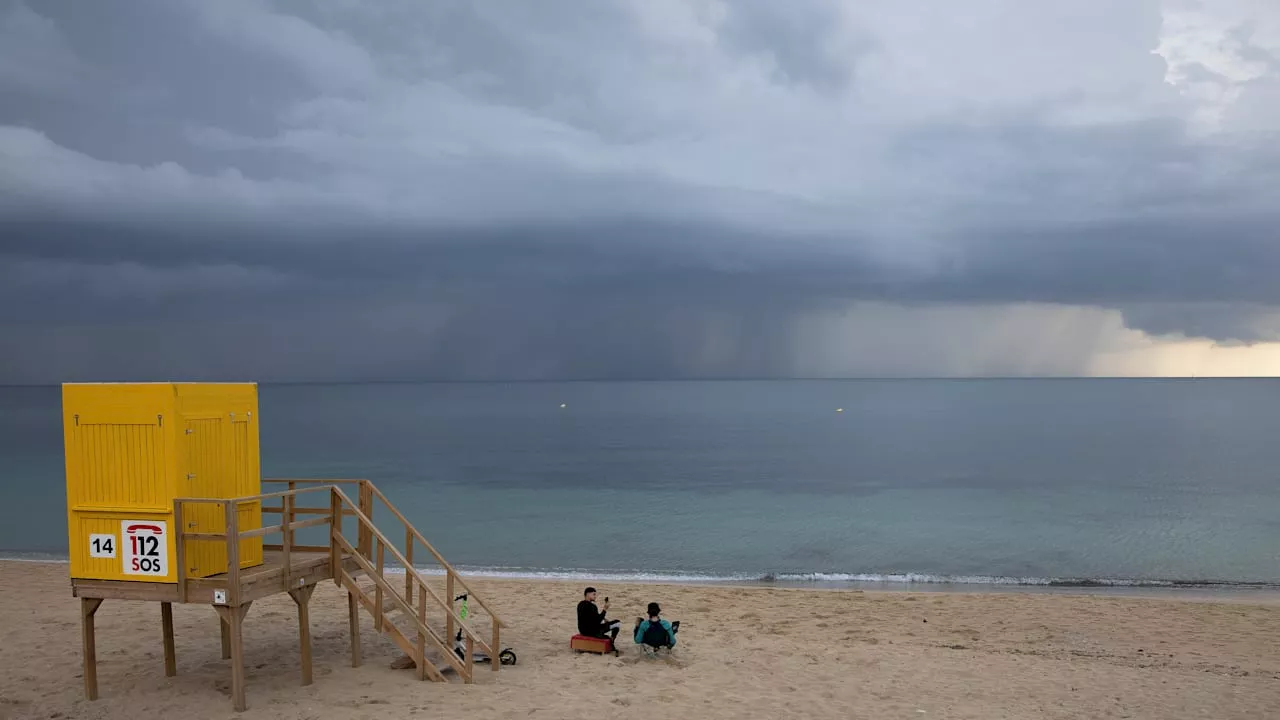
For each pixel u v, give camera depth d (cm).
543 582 2298
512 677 1259
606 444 9100
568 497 4828
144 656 1359
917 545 3316
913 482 5619
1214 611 1983
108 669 1283
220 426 1141
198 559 1088
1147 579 2638
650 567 2869
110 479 1084
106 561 1091
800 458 7406
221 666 1295
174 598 1071
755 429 11688
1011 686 1284
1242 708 1183
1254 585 2542
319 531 3503
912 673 1352
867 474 6125
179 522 1058
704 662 1396
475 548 3253
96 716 1073
